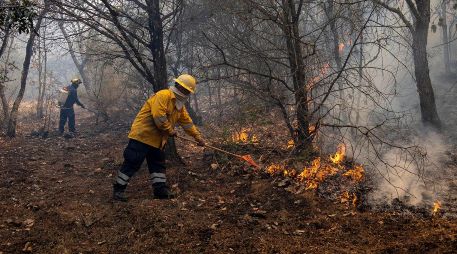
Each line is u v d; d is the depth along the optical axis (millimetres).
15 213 4613
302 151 5656
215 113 9609
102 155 7668
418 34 6961
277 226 4223
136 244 3902
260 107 6418
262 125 6848
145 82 10492
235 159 6273
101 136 9656
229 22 6582
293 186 5133
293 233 4043
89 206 4777
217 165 6152
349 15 5680
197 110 10516
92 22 6250
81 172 6547
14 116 9773
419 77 7043
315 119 5656
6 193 5324
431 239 3584
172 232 4113
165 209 4660
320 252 3607
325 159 5512
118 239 4020
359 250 3602
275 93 5867
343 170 5406
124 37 6102
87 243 3961
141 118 5027
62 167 6859
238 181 5594
